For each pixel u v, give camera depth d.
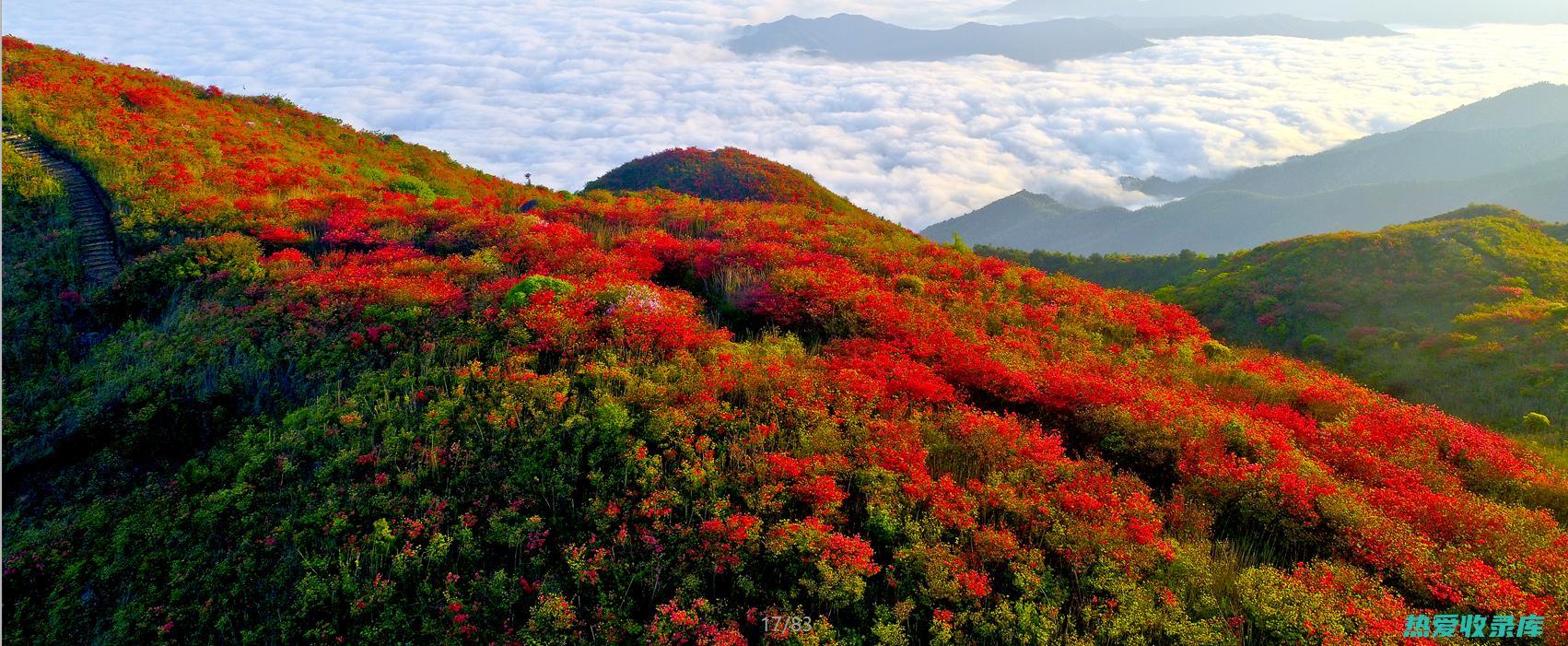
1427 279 35.44
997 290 22.58
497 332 13.78
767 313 16.88
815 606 8.39
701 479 9.77
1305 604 8.32
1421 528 10.47
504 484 9.93
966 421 11.95
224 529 10.19
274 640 8.59
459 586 8.70
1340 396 17.16
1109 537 9.19
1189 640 7.85
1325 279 38.94
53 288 17.16
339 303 14.72
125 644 9.07
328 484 10.34
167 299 16.34
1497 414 22.59
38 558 10.31
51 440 12.59
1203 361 20.50
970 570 8.67
